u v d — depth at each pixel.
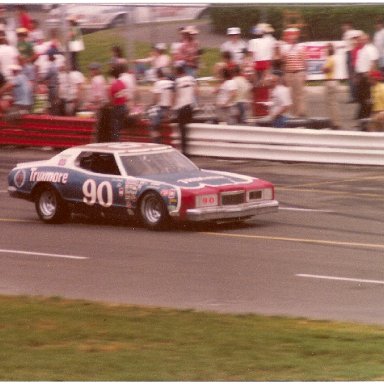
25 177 23.27
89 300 15.19
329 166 30.41
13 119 35.88
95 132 31.52
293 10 34.91
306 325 12.99
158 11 33.50
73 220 23.22
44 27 37.03
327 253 18.58
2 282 16.84
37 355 11.33
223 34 35.12
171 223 21.36
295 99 32.59
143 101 34.38
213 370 10.50
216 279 16.64
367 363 10.81
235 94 32.59
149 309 14.19
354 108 37.16
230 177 21.89
